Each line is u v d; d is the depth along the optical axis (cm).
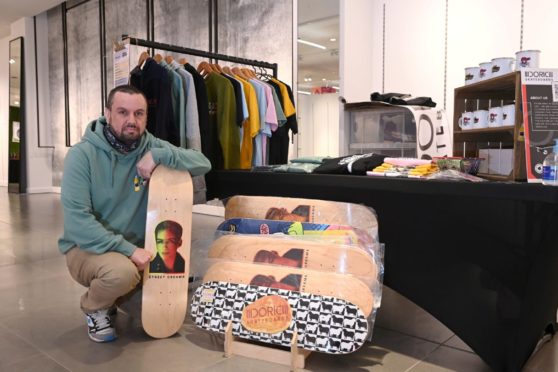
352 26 424
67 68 900
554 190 155
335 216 224
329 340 190
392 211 211
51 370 191
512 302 177
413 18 421
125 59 300
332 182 223
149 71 284
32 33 938
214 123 329
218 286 216
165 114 280
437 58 409
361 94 441
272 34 548
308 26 511
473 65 387
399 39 432
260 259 219
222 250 227
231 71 362
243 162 340
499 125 280
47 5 856
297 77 530
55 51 932
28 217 612
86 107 862
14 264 366
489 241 181
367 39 445
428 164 215
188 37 646
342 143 394
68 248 221
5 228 528
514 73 245
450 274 193
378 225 216
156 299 223
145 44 306
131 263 213
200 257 238
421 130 347
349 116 392
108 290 209
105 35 794
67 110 909
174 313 225
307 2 510
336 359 202
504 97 336
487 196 172
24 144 948
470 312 189
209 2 610
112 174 224
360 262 202
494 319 182
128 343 219
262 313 204
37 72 950
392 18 436
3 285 312
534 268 171
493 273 181
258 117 342
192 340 222
